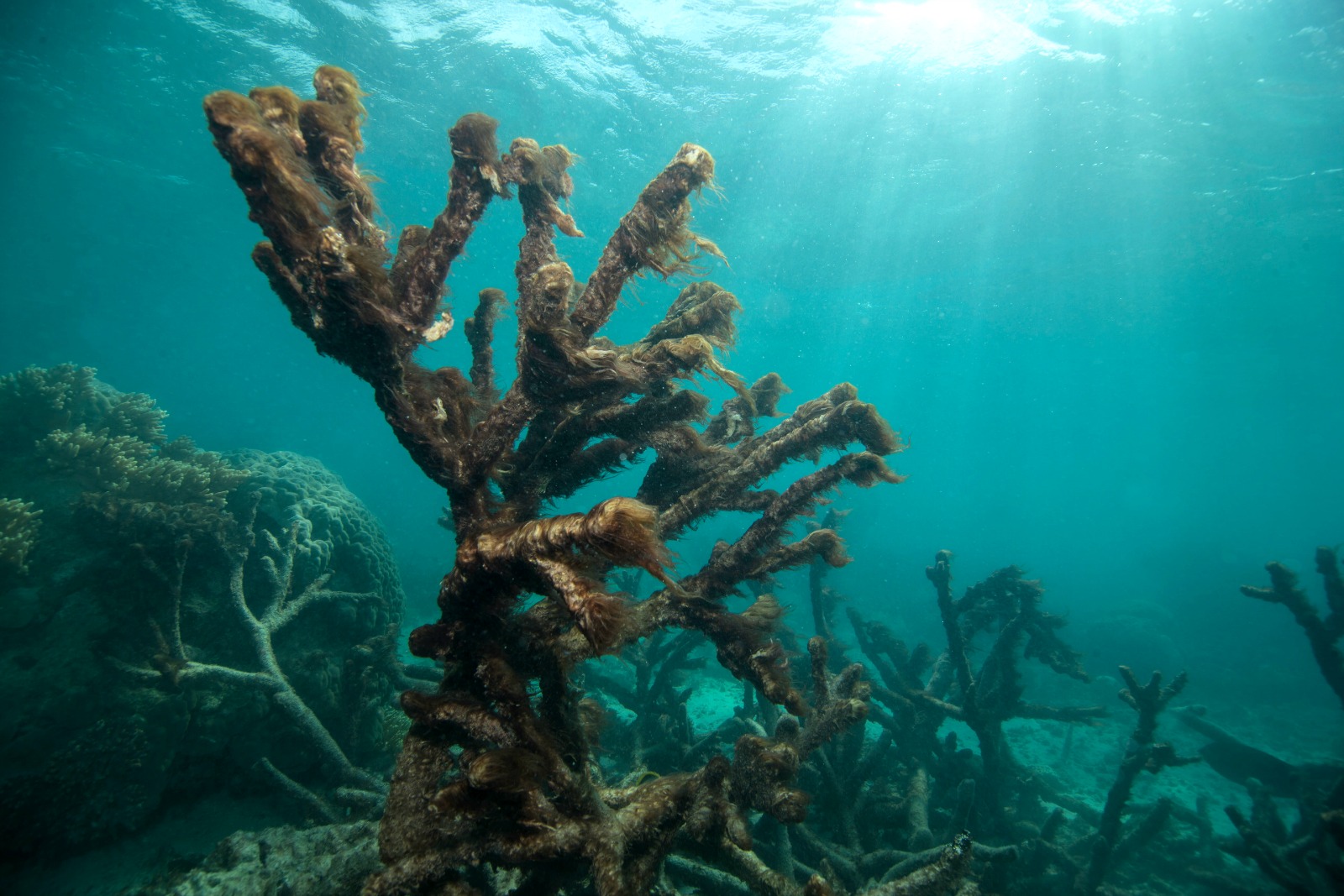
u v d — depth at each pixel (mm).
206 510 5871
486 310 2480
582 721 2020
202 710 5035
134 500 5711
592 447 2432
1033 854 5129
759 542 2246
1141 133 16125
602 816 1896
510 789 1420
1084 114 15438
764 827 3717
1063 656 6539
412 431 1719
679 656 6711
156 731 4809
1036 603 6578
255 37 15914
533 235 1938
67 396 7078
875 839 4738
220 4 14859
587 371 1646
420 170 21078
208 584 5676
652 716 6551
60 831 4336
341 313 1508
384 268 1762
